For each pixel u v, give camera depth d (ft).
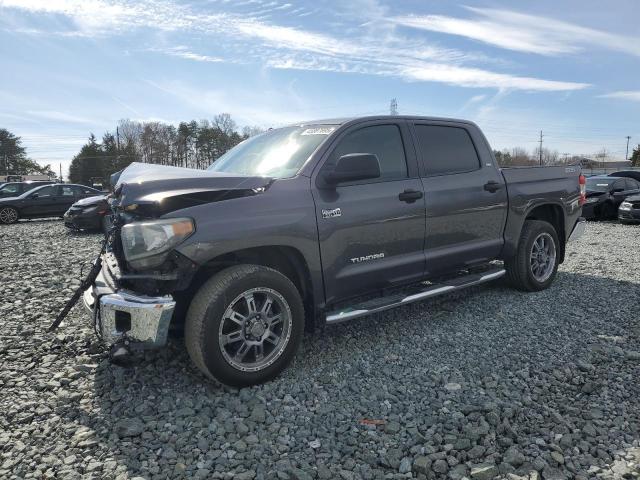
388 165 13.76
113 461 8.21
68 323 15.16
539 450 8.49
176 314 11.08
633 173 62.18
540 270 18.38
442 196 14.57
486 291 18.45
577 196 19.72
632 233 37.81
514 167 17.53
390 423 9.23
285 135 14.07
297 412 9.83
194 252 10.08
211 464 8.18
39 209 61.67
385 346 13.21
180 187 10.61
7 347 13.17
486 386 10.82
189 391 10.73
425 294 14.14
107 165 259.19
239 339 10.66
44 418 9.64
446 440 8.73
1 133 304.30
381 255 13.20
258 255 11.80
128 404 10.16
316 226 11.73
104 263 12.55
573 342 13.38
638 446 8.61
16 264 25.76
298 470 7.90
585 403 10.12
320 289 12.08
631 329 14.35
